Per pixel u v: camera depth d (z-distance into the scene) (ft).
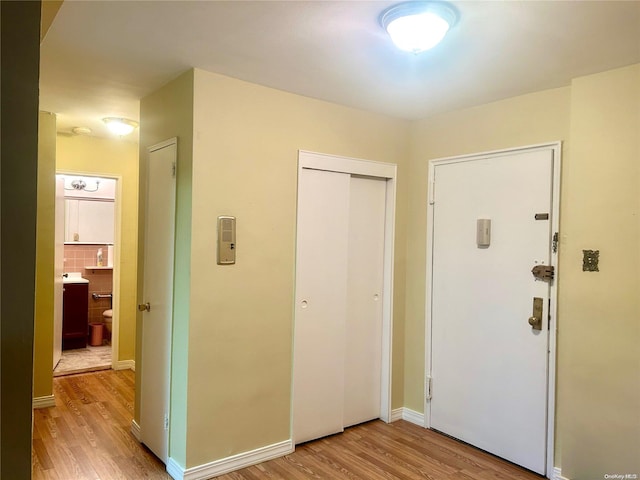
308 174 10.15
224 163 8.77
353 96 9.91
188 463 8.43
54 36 7.02
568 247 8.61
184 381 8.49
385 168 11.50
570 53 7.32
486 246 10.15
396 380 11.87
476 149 10.40
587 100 8.30
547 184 9.11
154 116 9.82
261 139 9.29
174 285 8.89
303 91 9.60
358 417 11.48
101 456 9.55
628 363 7.79
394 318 11.80
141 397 10.25
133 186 15.71
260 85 9.23
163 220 9.37
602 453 8.07
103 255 20.18
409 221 12.00
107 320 18.90
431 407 11.29
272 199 9.52
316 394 10.44
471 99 9.95
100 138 14.97
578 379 8.38
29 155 2.51
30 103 2.51
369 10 6.02
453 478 8.93
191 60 7.98
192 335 8.45
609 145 8.02
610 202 8.00
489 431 10.02
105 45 7.36
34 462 9.25
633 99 7.76
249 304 9.22
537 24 6.30
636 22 6.21
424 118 11.61
